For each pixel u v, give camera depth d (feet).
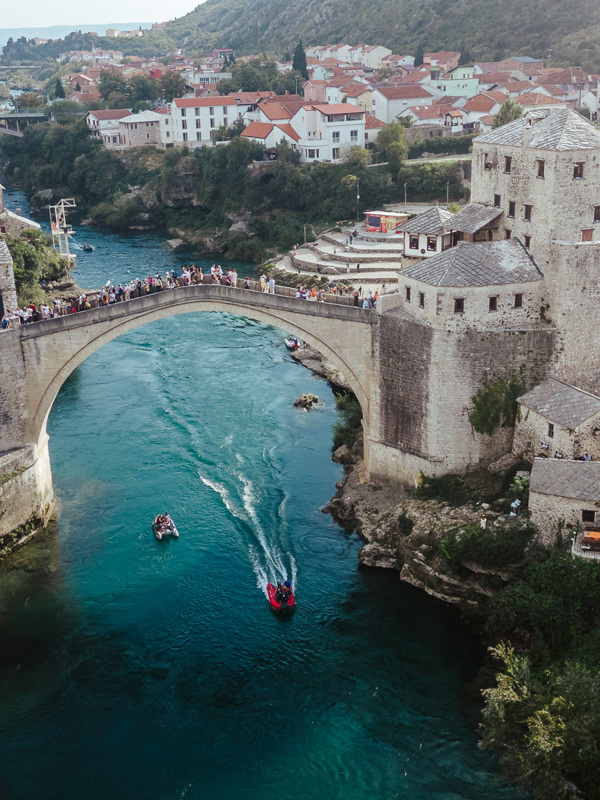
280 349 352.28
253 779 151.23
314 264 415.03
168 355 345.92
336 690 170.40
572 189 194.70
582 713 143.64
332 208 512.63
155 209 603.26
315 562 207.92
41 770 153.38
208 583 201.26
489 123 587.68
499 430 205.46
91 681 173.78
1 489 207.00
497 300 198.70
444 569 191.21
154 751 157.38
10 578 203.62
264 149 573.33
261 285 232.94
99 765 154.40
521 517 186.60
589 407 185.98
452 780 149.59
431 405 205.57
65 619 190.70
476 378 201.87
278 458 254.68
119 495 236.02
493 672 171.12
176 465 251.19
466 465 208.54
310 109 548.31
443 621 186.91
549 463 181.57
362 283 375.66
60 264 403.34
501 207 216.54
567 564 169.58
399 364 210.38
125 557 210.79
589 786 140.26
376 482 226.58
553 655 165.27
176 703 168.14
